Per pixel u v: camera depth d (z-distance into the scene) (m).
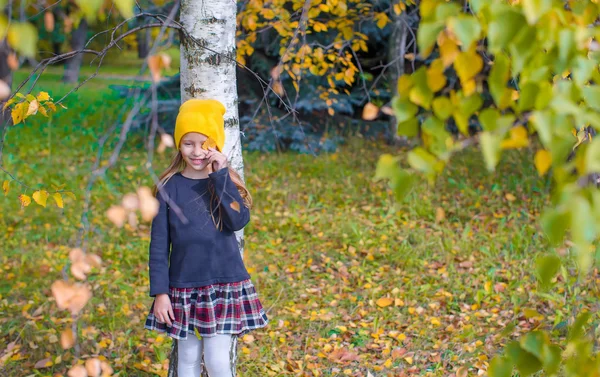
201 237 2.52
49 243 5.57
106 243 5.50
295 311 4.21
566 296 4.00
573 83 1.23
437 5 1.19
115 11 1.51
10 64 1.44
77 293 1.43
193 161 2.52
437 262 5.12
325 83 8.86
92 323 3.90
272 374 3.39
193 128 2.46
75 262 1.47
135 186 7.12
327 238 5.71
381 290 4.59
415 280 4.73
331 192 6.95
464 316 4.11
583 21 1.29
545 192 6.49
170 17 1.47
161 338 3.75
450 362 3.48
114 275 4.79
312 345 3.77
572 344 1.43
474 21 1.15
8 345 3.55
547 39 1.20
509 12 1.17
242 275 2.59
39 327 3.70
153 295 2.49
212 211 2.56
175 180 2.59
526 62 1.26
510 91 1.23
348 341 3.85
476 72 1.20
